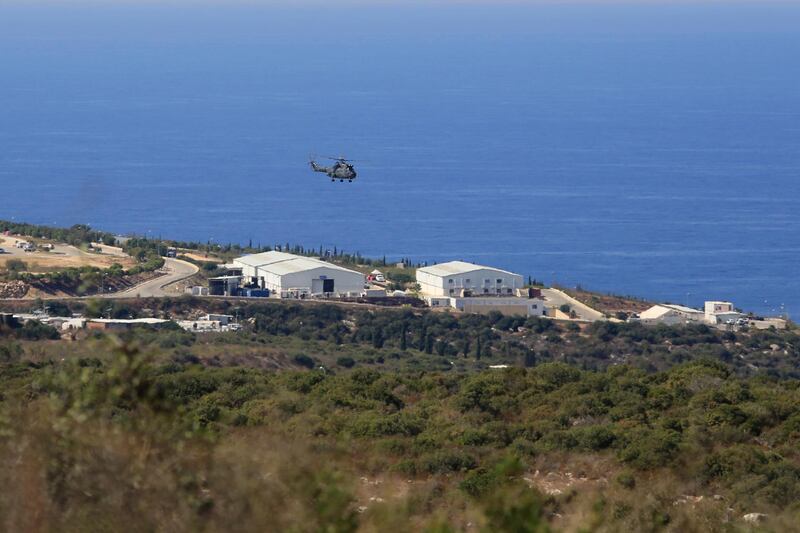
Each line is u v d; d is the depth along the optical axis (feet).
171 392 389.80
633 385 568.82
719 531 335.67
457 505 334.65
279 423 412.16
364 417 477.36
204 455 223.71
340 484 233.96
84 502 215.10
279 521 219.41
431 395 567.18
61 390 229.86
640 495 356.59
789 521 339.36
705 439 460.96
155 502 215.72
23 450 215.92
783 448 461.37
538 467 428.15
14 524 211.61
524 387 573.33
